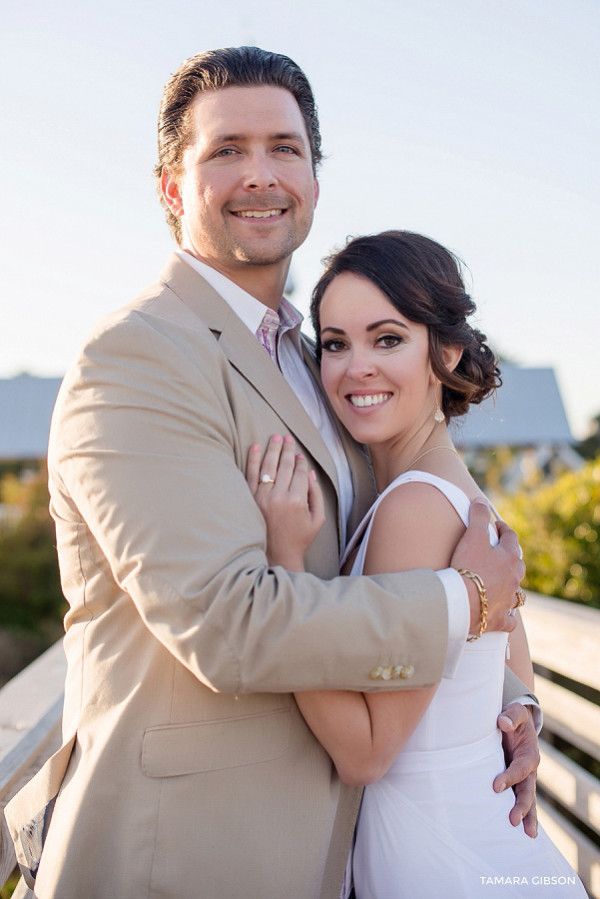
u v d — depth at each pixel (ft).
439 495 5.83
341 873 5.74
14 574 40.32
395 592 5.07
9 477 51.01
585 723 9.04
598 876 8.39
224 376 5.69
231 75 6.45
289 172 6.54
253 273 6.63
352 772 5.39
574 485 19.67
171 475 4.96
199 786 5.19
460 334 6.53
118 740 5.26
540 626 10.02
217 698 5.26
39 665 9.93
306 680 4.87
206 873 5.12
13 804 6.05
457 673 5.90
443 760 5.84
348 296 6.40
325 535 6.05
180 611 4.78
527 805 6.13
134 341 5.27
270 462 5.59
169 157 6.78
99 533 5.09
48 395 70.54
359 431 6.54
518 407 73.46
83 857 5.18
